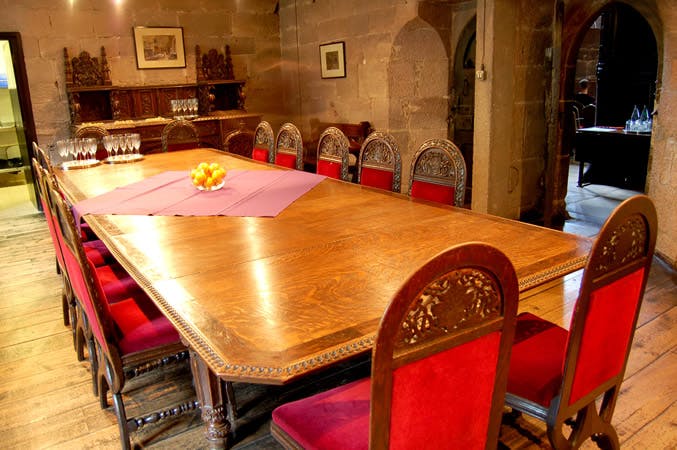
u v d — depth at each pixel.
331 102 6.16
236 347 1.20
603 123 7.49
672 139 3.51
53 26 5.33
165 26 5.93
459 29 5.08
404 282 0.94
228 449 1.96
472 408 1.17
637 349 2.54
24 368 2.59
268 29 6.67
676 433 1.97
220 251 1.90
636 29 6.93
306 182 3.10
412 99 5.31
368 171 3.18
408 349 1.00
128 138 4.04
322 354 1.16
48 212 2.22
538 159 4.64
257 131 4.46
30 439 2.07
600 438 1.69
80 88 5.35
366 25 5.39
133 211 2.54
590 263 1.28
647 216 1.38
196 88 6.23
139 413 2.21
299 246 1.93
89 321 1.95
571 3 4.34
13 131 7.46
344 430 1.28
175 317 1.38
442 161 2.67
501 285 1.09
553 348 1.63
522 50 4.23
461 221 2.19
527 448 1.93
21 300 3.39
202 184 2.89
